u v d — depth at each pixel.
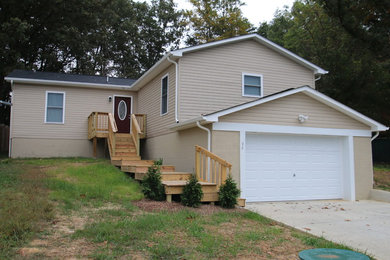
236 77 12.77
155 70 13.62
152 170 8.51
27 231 5.11
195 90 12.02
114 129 12.66
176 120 11.67
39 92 16.44
